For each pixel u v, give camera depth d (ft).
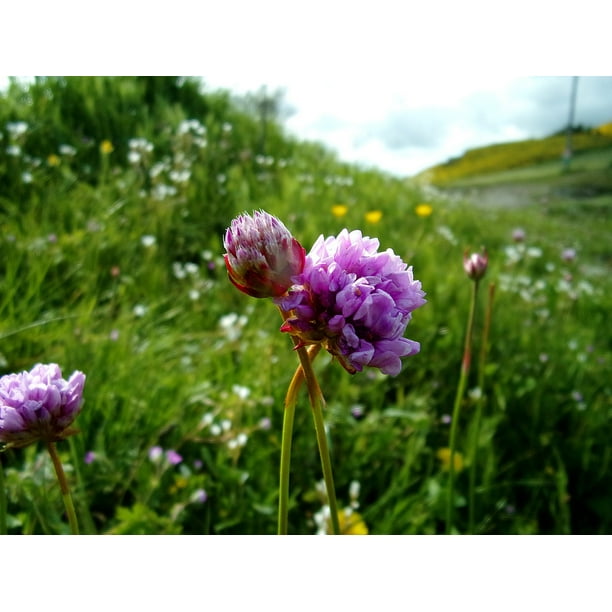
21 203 1.39
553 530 0.88
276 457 0.88
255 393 0.94
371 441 0.93
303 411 0.94
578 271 2.16
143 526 0.72
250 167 1.98
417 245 1.56
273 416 0.93
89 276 1.18
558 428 1.08
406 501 0.82
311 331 0.37
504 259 1.92
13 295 1.05
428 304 1.26
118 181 1.56
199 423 0.87
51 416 0.44
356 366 0.37
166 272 1.31
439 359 1.14
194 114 2.14
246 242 0.37
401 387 1.05
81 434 0.80
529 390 1.09
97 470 0.79
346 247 0.38
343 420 0.94
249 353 1.04
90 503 0.77
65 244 1.23
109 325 1.05
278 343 1.07
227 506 0.79
